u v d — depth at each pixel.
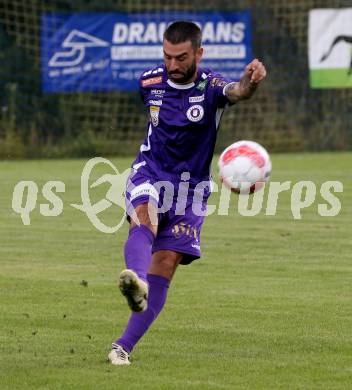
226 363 16.73
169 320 20.42
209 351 17.70
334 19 68.25
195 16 65.38
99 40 64.75
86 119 71.56
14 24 70.00
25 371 16.09
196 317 20.73
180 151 17.34
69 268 26.91
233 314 21.03
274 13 73.50
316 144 73.25
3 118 69.50
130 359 17.02
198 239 17.55
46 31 64.31
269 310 21.47
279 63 73.44
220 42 65.50
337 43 68.50
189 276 25.73
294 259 28.38
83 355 17.33
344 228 34.69
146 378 15.62
